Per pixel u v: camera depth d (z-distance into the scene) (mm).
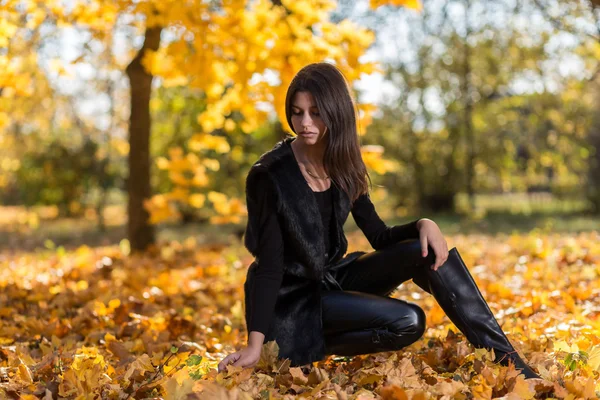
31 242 13266
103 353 2975
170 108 13516
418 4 4512
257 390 2145
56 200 18062
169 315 3643
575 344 2605
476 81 17109
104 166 17328
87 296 4348
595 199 16625
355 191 2547
